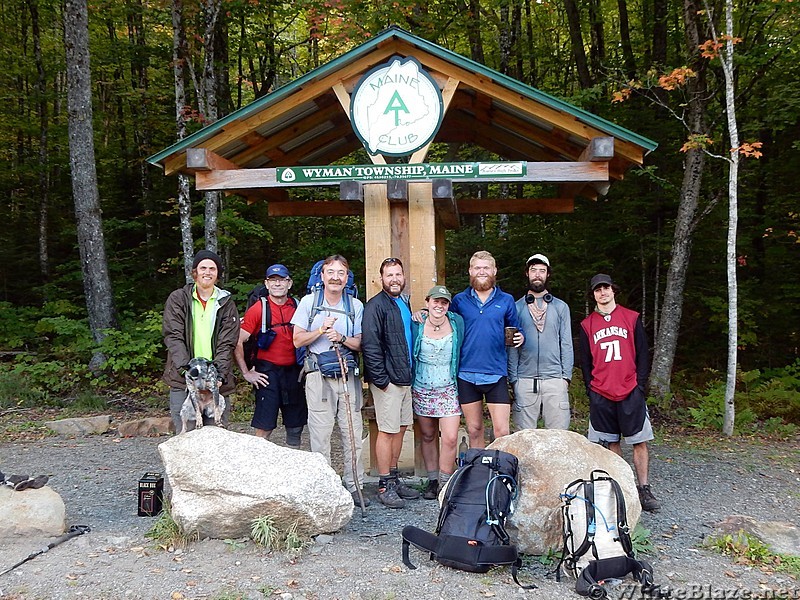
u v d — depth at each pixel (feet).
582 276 37.76
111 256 49.98
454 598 11.16
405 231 18.75
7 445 24.91
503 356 16.53
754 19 32.30
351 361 16.07
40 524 13.53
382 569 12.23
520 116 19.97
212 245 35.99
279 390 17.35
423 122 18.29
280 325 17.20
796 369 36.06
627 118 38.63
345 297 16.47
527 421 16.83
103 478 20.20
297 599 10.98
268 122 18.90
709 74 41.37
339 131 23.97
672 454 23.88
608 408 16.71
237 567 12.07
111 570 11.91
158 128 53.62
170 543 13.03
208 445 13.69
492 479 12.80
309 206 25.23
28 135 58.54
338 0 38.40
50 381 33.32
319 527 13.48
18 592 11.03
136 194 54.70
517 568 12.26
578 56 42.63
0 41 56.44
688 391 33.55
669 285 32.42
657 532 15.25
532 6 54.80
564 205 24.39
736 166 27.61
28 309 44.42
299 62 65.26
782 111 32.76
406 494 17.15
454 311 16.98
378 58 18.39
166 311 15.52
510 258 40.04
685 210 31.96
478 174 18.02
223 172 18.70
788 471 21.75
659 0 40.01
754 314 38.11
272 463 13.48
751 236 38.34
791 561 13.32
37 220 55.98
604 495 12.73
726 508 17.48
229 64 49.32
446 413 16.47
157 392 33.19
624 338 16.53
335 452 22.25
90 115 37.32
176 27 37.24
